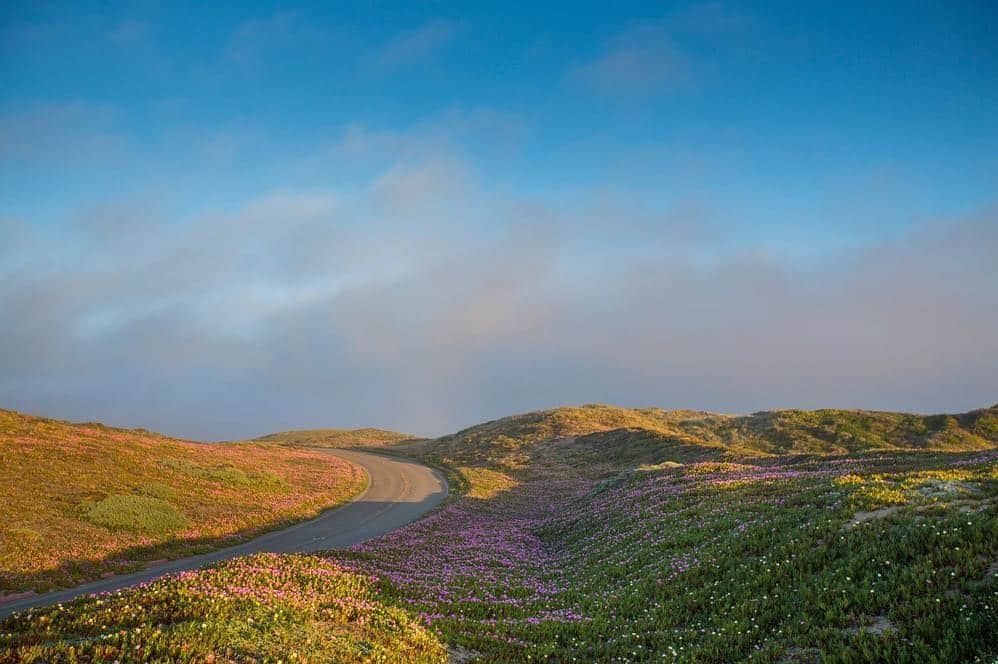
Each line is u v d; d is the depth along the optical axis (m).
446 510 46.91
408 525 39.44
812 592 13.68
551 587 22.45
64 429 58.69
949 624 10.45
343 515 47.59
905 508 17.39
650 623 15.37
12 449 46.56
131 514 36.50
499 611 18.25
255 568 16.94
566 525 37.62
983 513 14.91
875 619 11.70
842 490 22.56
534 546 34.03
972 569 12.00
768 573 15.91
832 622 12.13
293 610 12.77
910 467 31.48
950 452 39.53
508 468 85.44
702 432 99.81
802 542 17.23
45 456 46.81
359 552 26.42
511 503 54.62
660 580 18.75
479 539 35.12
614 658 13.55
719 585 16.52
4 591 23.41
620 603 17.80
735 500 27.33
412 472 79.69
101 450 53.34
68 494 38.69
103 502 37.38
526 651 14.21
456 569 25.47
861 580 13.46
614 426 113.25
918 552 13.78
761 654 11.46
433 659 12.66
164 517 37.44
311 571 18.05
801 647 11.50
